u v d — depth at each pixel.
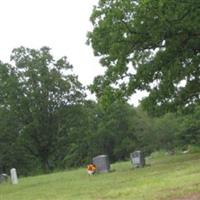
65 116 71.31
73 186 23.56
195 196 14.00
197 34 24.91
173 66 27.00
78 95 71.69
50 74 70.12
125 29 25.69
